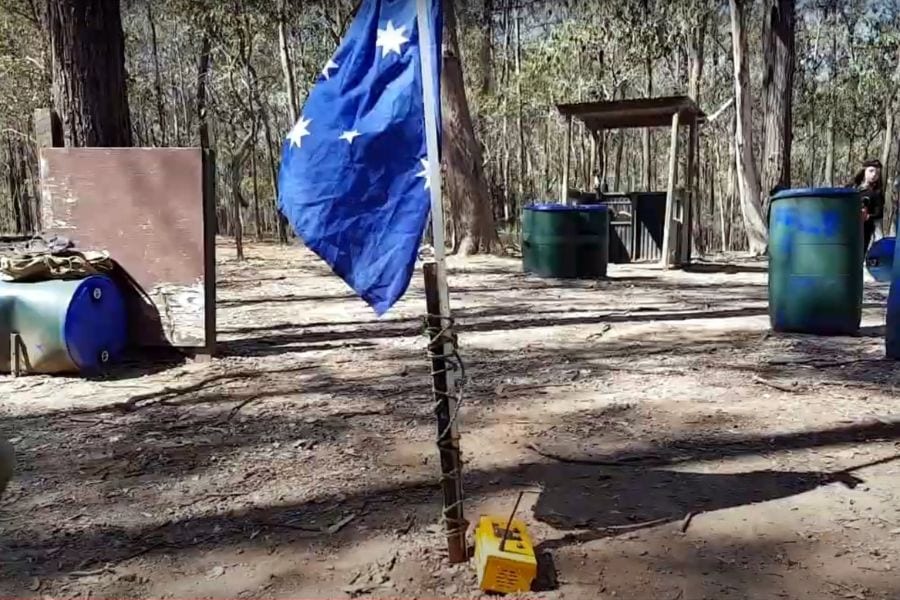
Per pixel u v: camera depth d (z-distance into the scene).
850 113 35.03
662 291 9.73
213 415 4.30
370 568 2.52
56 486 3.25
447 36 15.05
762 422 4.05
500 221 35.62
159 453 3.67
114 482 3.30
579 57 27.30
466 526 2.56
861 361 5.43
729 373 5.15
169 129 38.00
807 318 6.45
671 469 3.39
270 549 2.66
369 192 2.53
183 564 2.56
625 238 13.77
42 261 5.19
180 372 5.35
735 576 2.43
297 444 3.79
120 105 6.43
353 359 5.77
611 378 5.09
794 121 36.12
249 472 3.41
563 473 3.36
